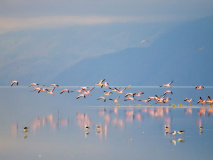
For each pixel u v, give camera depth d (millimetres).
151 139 67562
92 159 56750
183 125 81062
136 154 58969
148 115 97625
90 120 89500
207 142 65125
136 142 65688
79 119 91250
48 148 62312
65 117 95188
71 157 57688
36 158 57406
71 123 84938
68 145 64000
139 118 92125
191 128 77312
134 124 83000
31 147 62969
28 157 57812
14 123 85125
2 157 57812
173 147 62344
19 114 101812
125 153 59469
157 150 60688
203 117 92688
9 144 64750
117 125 81750
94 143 65250
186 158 57000
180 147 62312
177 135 70562
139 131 74688
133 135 71000
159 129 76562
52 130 76250
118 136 70062
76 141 66625
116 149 61469
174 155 58344
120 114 100500
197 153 59156
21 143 65500
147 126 80250
